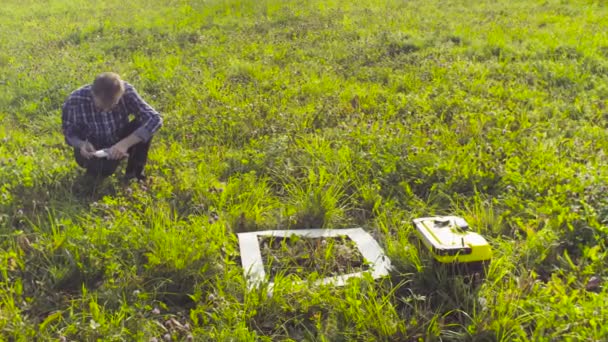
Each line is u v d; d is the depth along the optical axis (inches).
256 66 331.9
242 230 164.4
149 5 615.5
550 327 116.1
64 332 120.6
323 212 168.2
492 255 141.9
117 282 137.1
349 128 222.1
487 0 556.1
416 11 511.5
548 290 126.3
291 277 141.1
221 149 213.5
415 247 145.1
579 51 339.9
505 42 368.5
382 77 309.1
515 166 183.0
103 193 180.5
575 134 220.7
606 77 294.8
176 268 138.6
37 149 216.4
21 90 298.2
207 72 319.9
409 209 171.6
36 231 157.4
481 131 220.1
